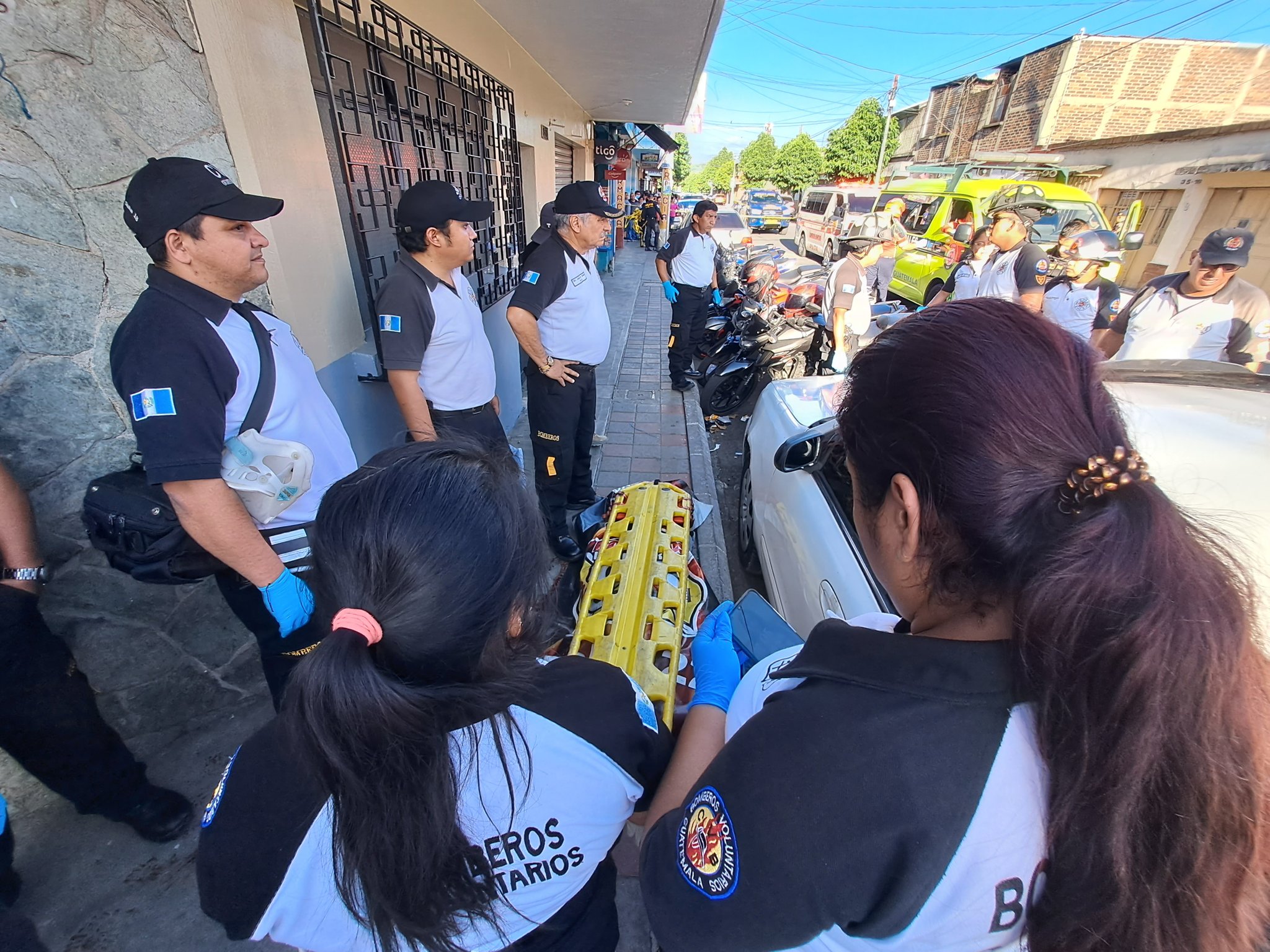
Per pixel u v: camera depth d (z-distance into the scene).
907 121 27.62
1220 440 1.50
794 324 5.23
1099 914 0.46
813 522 2.12
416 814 0.58
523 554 0.65
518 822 0.68
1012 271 4.09
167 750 1.96
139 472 1.49
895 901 0.50
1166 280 3.44
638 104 7.59
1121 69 15.84
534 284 2.69
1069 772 0.46
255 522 1.45
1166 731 0.43
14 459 1.47
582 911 0.87
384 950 0.65
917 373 0.51
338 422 1.72
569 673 0.79
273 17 1.90
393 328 2.14
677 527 2.19
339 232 2.34
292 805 0.64
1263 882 0.48
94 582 1.68
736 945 0.56
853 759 0.50
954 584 0.53
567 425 2.99
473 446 0.69
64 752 1.50
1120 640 0.42
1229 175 11.34
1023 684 0.48
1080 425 0.47
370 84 2.40
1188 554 0.46
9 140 1.31
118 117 1.46
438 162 3.24
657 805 0.85
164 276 1.28
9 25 1.26
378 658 0.60
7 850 1.46
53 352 1.48
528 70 4.89
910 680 0.52
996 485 0.47
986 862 0.49
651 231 17.92
